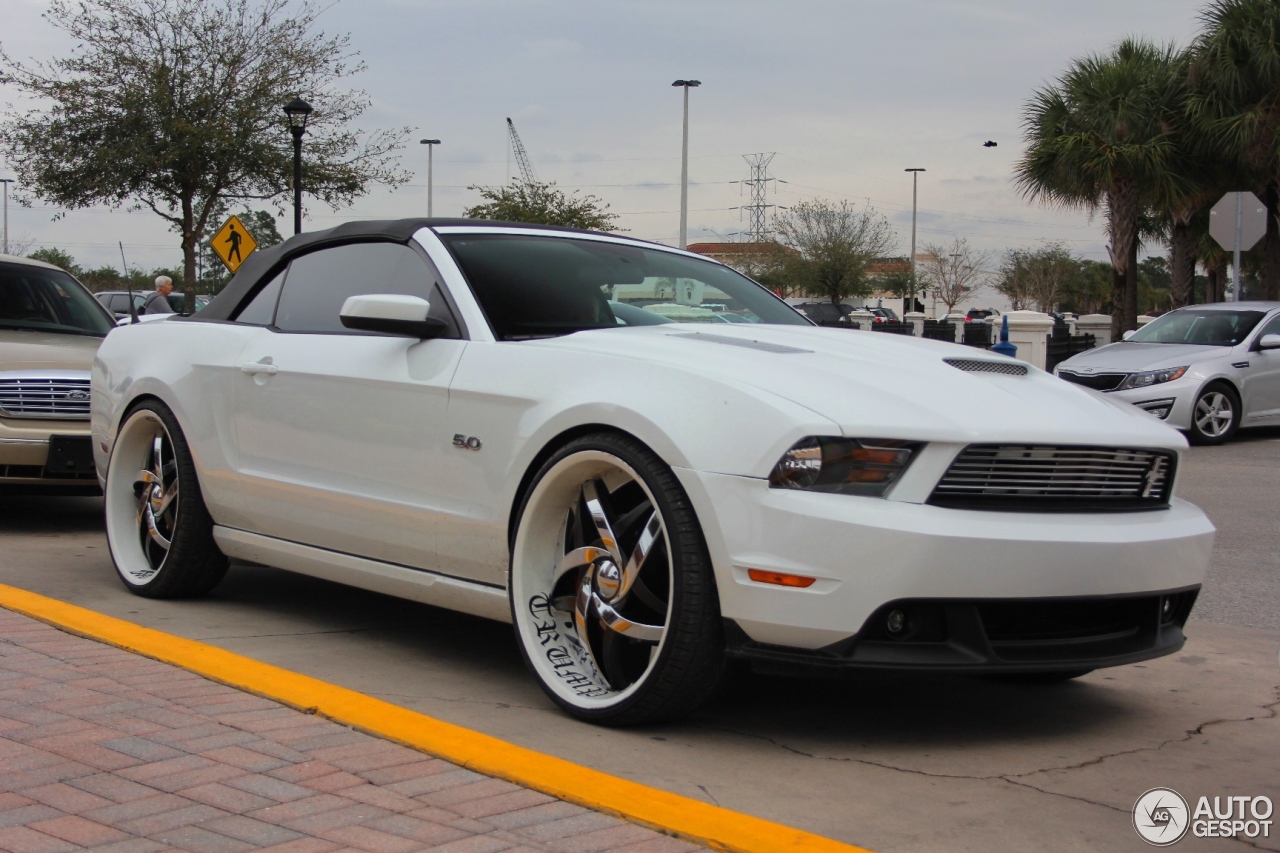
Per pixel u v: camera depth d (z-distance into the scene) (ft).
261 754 10.12
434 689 12.73
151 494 16.97
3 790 9.27
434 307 13.71
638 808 9.12
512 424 12.14
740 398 10.75
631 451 11.10
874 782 10.37
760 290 16.47
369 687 12.70
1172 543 11.23
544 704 12.30
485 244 14.40
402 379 13.28
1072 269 215.51
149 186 80.59
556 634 12.07
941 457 10.45
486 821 8.93
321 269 15.64
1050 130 73.92
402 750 10.35
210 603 16.65
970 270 215.31
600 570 11.62
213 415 15.74
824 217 181.27
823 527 10.13
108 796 9.19
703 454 10.63
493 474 12.28
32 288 25.58
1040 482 10.94
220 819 8.82
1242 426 43.47
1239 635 16.78
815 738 11.51
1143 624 11.54
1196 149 70.59
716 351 11.83
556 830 8.82
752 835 8.71
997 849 9.02
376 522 13.57
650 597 11.29
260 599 17.02
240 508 15.40
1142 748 11.59
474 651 14.48
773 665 10.50
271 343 15.29
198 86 81.20
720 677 10.94
